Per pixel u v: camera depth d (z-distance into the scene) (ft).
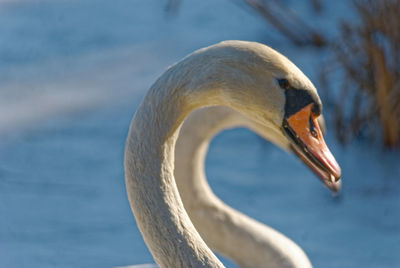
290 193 34.63
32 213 33.01
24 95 44.62
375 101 38.29
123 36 53.52
